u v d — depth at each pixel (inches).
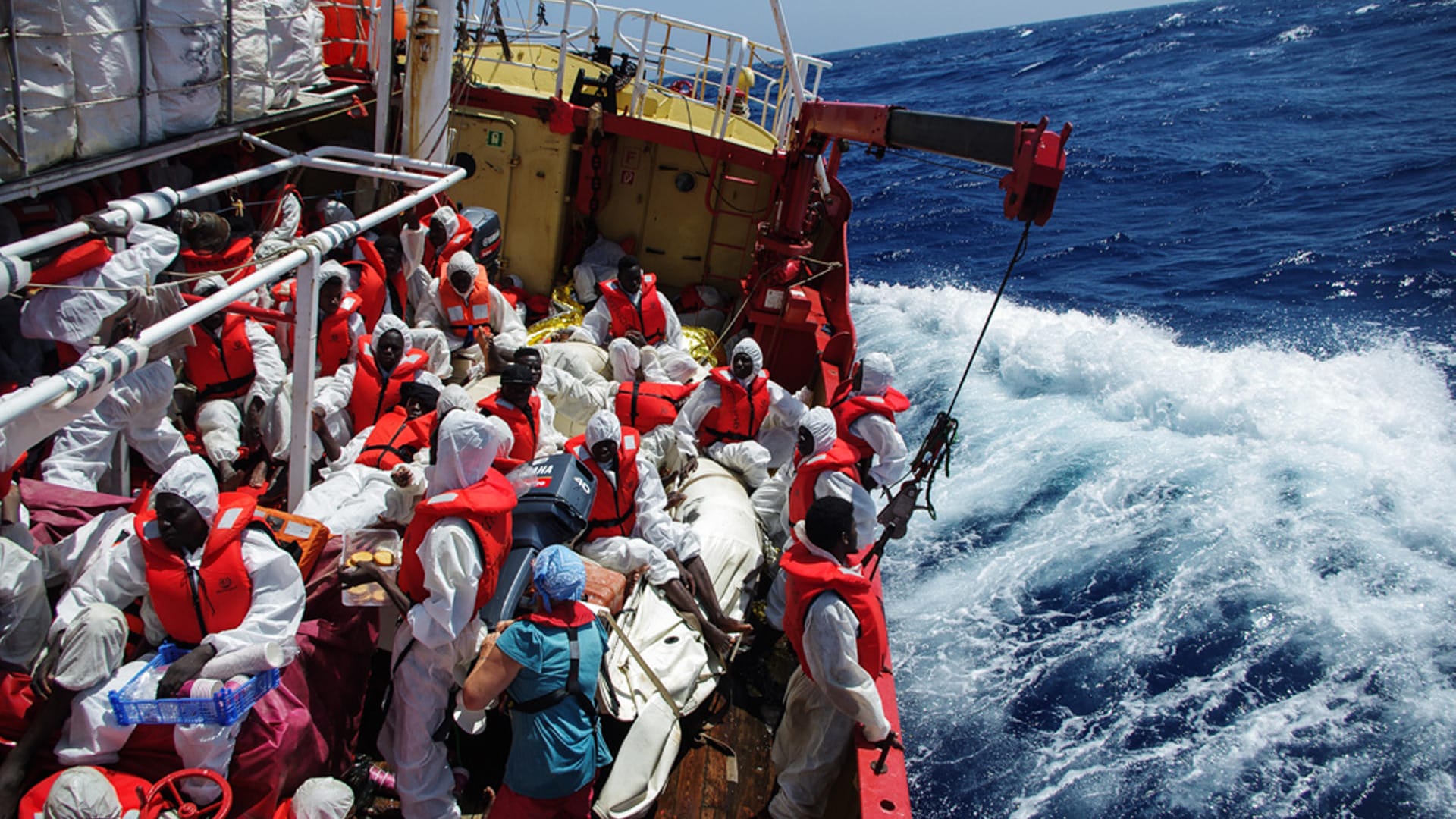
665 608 173.6
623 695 157.5
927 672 240.8
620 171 339.0
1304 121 1035.9
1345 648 240.4
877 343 494.9
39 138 140.9
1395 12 1780.3
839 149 263.4
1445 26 1507.1
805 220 329.7
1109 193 855.7
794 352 295.0
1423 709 219.6
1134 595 265.3
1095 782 205.5
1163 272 619.8
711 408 230.5
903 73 2128.4
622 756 151.0
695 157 336.2
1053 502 318.3
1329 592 260.8
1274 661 237.8
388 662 163.3
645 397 223.5
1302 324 495.2
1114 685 233.5
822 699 156.3
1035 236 742.5
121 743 117.3
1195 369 406.6
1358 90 1152.2
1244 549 279.1
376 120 266.8
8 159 135.3
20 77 134.8
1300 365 422.3
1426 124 946.7
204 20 180.9
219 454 188.2
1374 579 265.6
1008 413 392.5
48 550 140.6
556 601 128.0
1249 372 405.4
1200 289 576.1
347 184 308.3
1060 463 343.3
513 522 155.5
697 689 167.9
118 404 167.3
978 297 569.0
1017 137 134.6
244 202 260.2
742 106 382.3
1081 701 229.8
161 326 113.0
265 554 125.0
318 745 133.4
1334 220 692.1
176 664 117.2
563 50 308.0
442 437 134.0
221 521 122.9
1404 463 325.4
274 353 207.8
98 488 176.9
